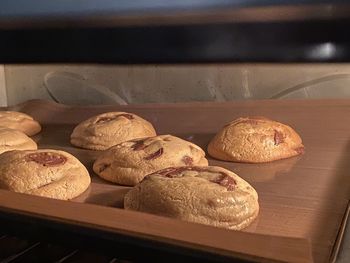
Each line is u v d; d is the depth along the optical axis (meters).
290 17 0.07
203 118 0.36
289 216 0.23
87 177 0.28
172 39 0.08
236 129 0.31
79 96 0.41
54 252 0.21
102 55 0.08
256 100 0.35
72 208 0.18
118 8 0.08
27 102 0.42
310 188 0.26
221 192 0.22
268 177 0.28
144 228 0.16
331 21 0.07
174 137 0.31
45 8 0.08
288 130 0.31
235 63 0.07
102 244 0.16
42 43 0.08
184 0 0.08
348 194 0.25
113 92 0.39
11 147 0.32
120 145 0.29
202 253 0.15
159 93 0.38
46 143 0.35
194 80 0.37
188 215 0.22
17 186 0.26
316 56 0.07
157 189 0.23
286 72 0.34
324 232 0.21
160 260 0.15
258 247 0.15
